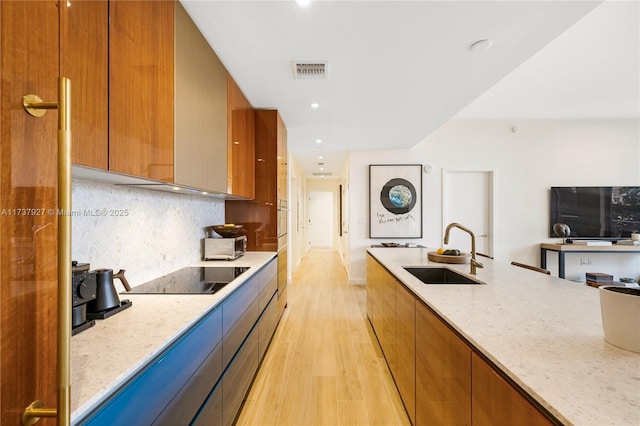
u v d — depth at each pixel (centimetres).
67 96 49
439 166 506
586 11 159
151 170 123
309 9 156
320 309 374
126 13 108
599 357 76
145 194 172
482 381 85
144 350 85
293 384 207
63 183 48
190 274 192
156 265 183
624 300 79
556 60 292
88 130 89
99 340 92
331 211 1066
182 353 103
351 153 518
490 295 135
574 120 489
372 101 289
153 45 125
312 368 228
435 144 506
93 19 92
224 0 148
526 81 341
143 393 81
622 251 449
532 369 70
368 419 171
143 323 106
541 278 171
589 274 457
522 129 494
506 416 74
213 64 194
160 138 130
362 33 178
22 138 51
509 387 73
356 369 226
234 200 321
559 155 490
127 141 108
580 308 115
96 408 66
